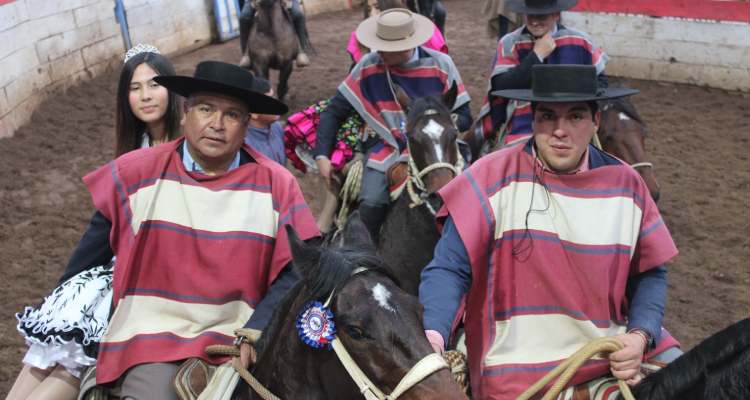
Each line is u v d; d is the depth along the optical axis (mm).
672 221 8984
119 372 3385
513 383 3289
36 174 9836
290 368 2904
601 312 3303
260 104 3445
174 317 3467
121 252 3453
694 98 13094
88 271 3674
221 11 17312
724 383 2512
